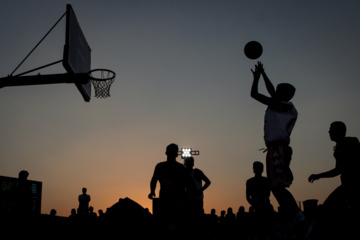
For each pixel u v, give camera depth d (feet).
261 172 19.04
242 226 37.14
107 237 13.75
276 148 11.85
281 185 11.48
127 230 13.79
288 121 12.11
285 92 12.57
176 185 15.11
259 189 18.81
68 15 29.68
